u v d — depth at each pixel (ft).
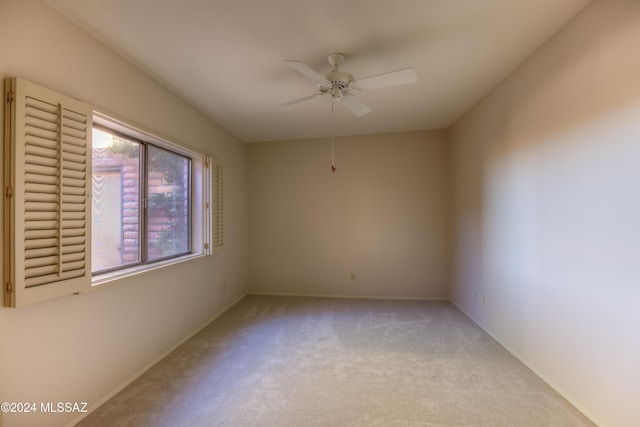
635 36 5.08
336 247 15.56
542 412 6.25
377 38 6.93
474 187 11.46
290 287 15.94
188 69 8.18
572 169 6.50
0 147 4.82
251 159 16.22
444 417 6.11
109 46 6.98
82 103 6.01
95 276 7.13
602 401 5.78
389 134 15.06
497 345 9.45
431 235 14.78
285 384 7.32
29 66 5.23
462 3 5.80
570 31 6.43
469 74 8.82
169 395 6.90
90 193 6.18
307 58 7.75
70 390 5.93
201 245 11.50
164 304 9.00
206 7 5.76
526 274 8.20
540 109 7.48
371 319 11.92
